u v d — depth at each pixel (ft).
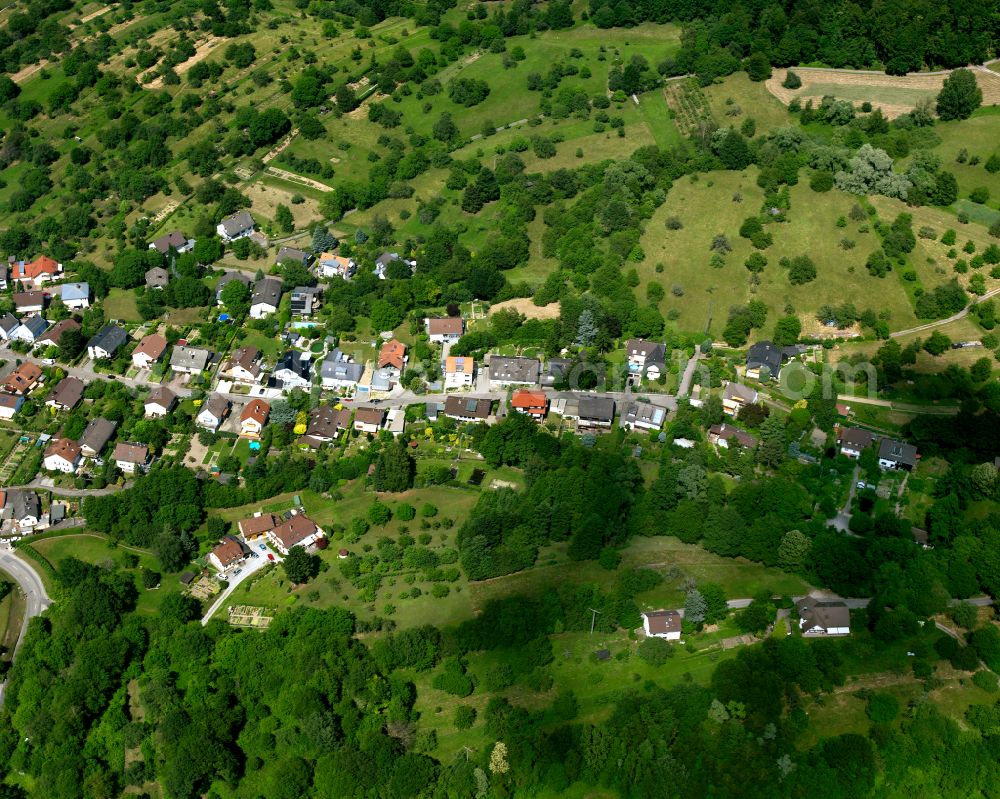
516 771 633.61
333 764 632.79
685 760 636.48
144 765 646.74
